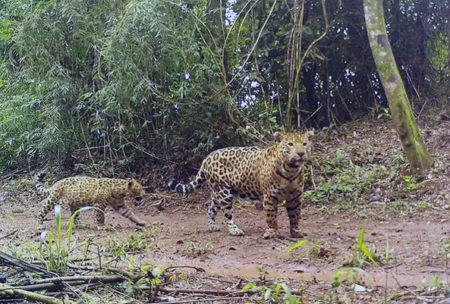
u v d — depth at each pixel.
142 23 12.16
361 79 14.96
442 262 6.81
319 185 11.46
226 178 9.27
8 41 15.28
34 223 11.23
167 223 10.67
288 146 8.22
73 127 14.45
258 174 8.80
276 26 14.03
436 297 5.40
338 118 14.92
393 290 5.86
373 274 6.49
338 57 14.73
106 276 6.04
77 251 8.02
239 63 13.70
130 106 13.22
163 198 12.67
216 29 13.37
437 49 15.17
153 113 13.62
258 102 13.97
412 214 9.52
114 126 13.74
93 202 10.47
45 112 14.34
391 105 10.91
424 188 10.32
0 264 6.11
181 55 12.62
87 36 13.49
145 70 12.56
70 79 13.91
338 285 5.98
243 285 6.30
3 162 16.69
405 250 7.43
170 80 13.05
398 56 14.94
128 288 5.84
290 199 8.55
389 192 10.59
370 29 10.97
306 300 5.66
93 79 13.55
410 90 14.98
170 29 12.27
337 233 8.79
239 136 13.08
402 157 11.70
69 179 10.69
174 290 5.99
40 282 5.70
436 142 12.41
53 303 5.26
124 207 10.58
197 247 8.13
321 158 12.42
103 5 13.46
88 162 14.81
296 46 13.13
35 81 14.27
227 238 8.97
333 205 10.70
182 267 7.02
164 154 13.70
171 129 13.51
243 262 7.49
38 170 16.02
